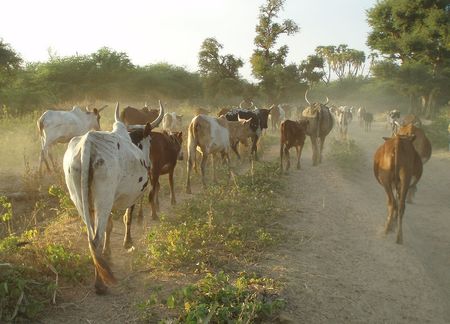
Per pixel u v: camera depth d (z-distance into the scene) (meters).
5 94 31.38
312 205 10.24
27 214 9.52
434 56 48.50
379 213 9.94
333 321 5.36
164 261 6.39
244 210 9.06
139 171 6.07
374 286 6.39
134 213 8.98
